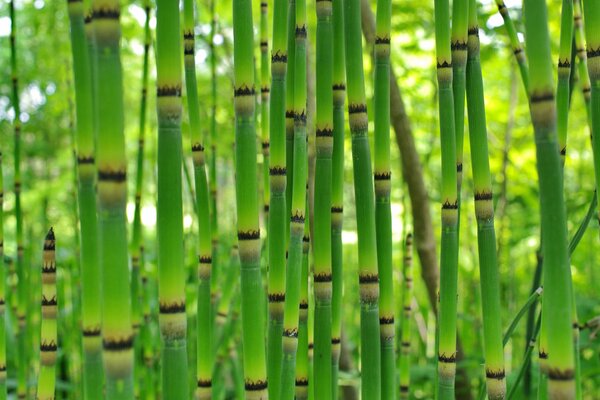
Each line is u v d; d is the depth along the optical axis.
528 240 1.48
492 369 0.62
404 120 0.96
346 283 1.48
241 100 0.60
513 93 1.21
